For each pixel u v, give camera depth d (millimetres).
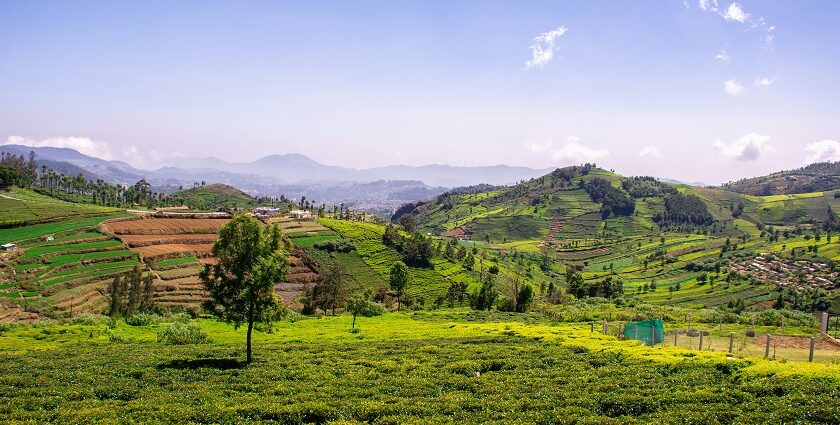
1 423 36031
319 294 148375
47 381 49188
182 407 40125
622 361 54219
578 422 35156
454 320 113312
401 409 39156
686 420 34625
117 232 193000
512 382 47062
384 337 83062
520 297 142625
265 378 50625
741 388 41250
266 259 57281
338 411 39031
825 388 39156
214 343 79875
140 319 102250
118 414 38531
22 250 162000
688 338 70625
